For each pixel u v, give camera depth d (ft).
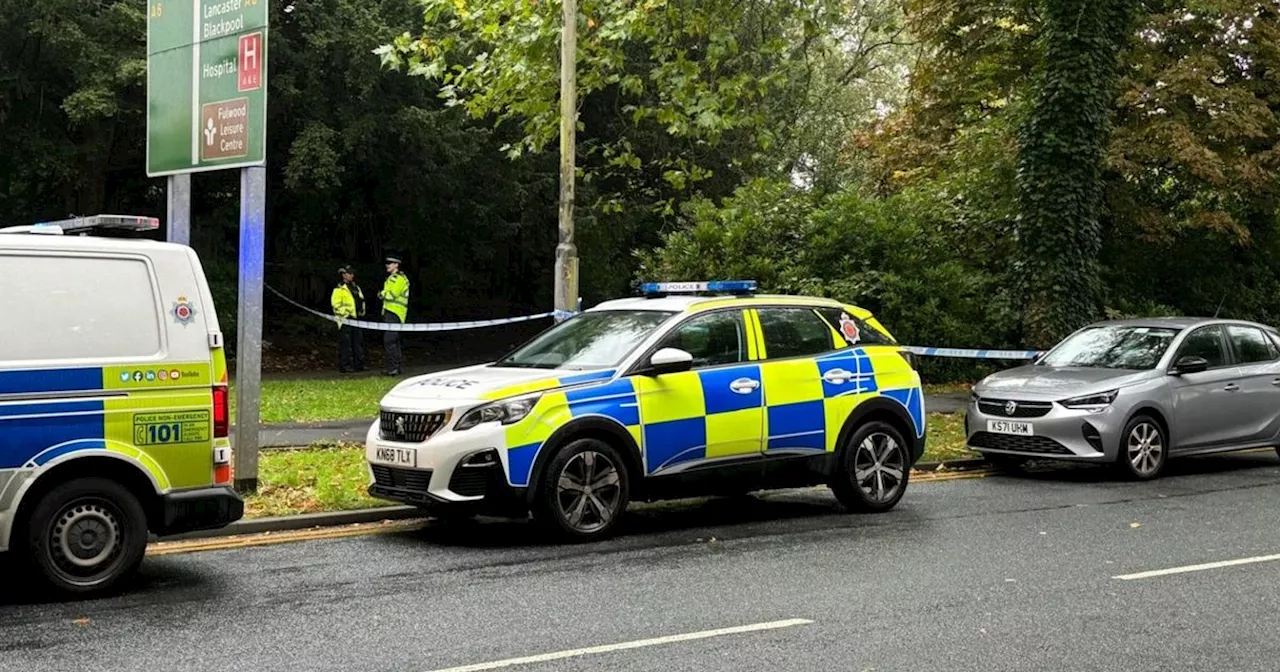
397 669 16.52
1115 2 55.26
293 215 90.74
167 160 32.19
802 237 64.13
